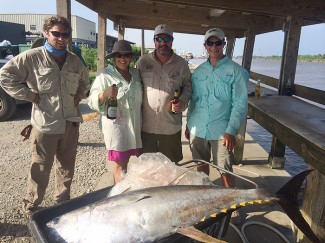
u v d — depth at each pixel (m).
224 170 2.60
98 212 2.08
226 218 2.35
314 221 2.59
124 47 3.13
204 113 3.37
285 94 5.33
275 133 3.39
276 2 4.93
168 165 2.54
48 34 3.04
